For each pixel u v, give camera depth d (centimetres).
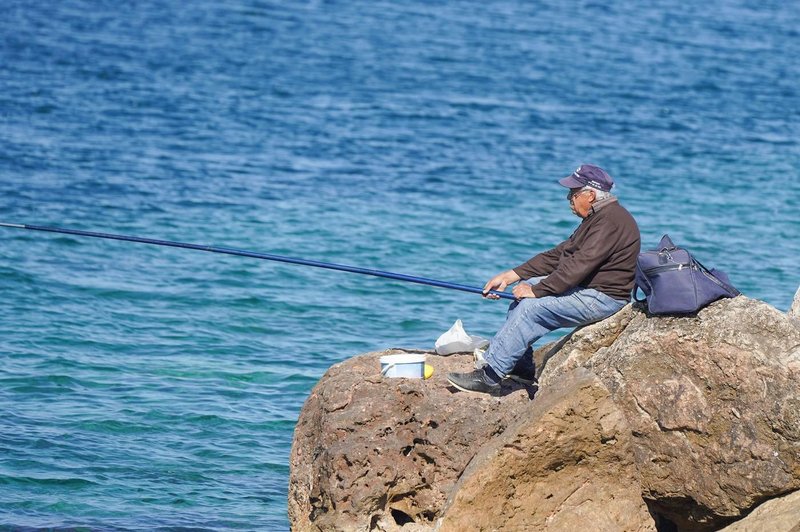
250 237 5659
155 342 4066
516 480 2194
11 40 12712
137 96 9844
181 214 6041
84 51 12275
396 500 2294
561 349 2478
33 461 2970
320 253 5441
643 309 2341
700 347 2197
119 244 5403
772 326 2173
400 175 7306
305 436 2506
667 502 2280
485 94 10931
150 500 2820
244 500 2869
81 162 7162
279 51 13188
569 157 8169
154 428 3256
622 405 2252
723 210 6706
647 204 6794
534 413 2186
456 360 2659
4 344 3906
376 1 18775
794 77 13350
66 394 3469
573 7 19475
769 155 8619
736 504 2189
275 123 8962
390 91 10800
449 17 17225
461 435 2283
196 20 15688
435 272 5234
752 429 2158
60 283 4725
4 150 7338
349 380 2411
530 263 2536
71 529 2625
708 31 17550
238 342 4122
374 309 4641
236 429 3297
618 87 11844
